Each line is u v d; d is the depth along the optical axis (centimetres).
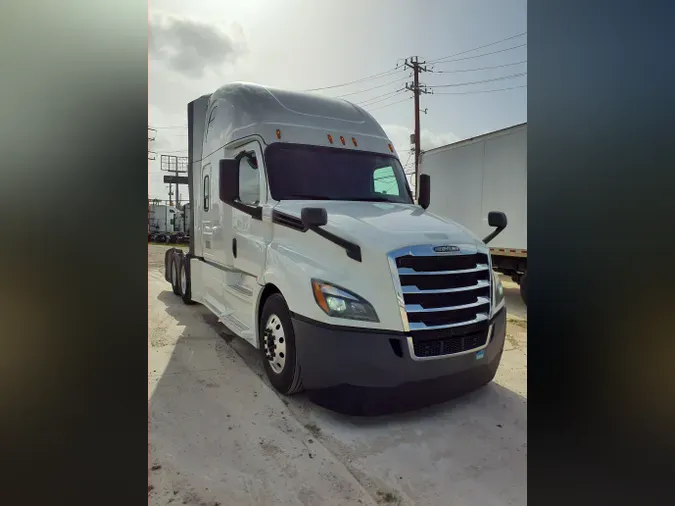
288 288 344
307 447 285
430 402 312
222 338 545
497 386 396
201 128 675
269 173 425
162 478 246
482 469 265
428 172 1143
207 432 301
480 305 336
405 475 257
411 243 314
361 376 297
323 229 334
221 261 538
